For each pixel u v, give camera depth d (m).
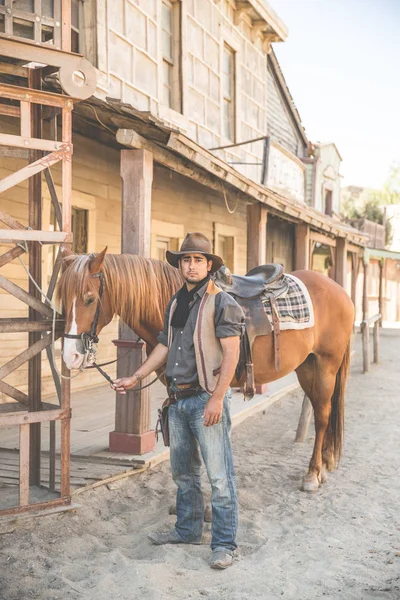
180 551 3.82
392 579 3.55
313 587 3.43
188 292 3.72
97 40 8.70
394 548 4.04
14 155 4.64
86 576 3.50
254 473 5.64
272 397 8.89
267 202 8.82
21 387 7.71
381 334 21.81
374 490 5.23
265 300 4.68
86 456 5.42
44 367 8.34
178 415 3.79
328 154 23.38
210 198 12.95
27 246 4.39
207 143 12.34
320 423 5.29
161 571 3.52
